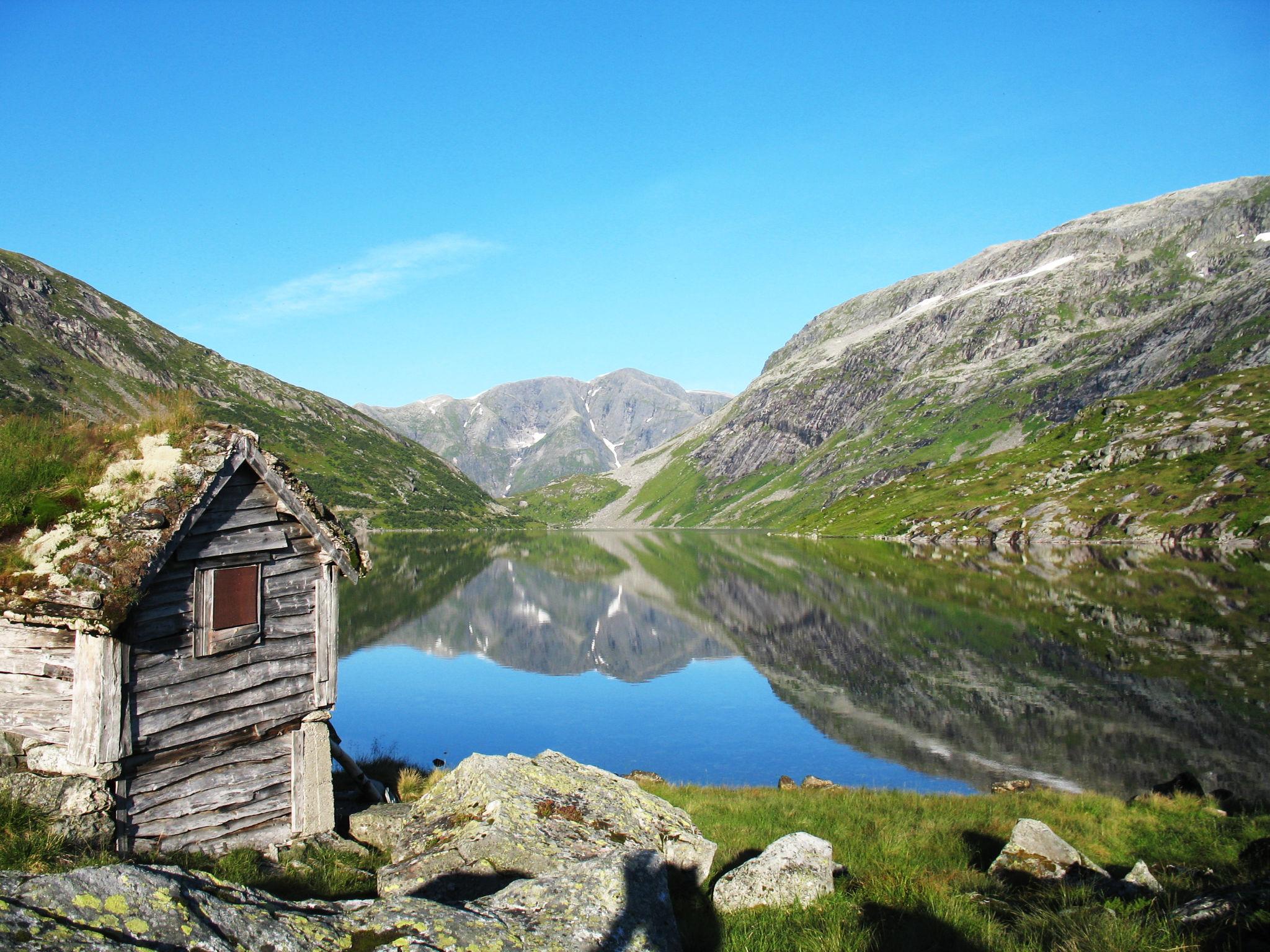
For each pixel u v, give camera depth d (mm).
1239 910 9750
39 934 5613
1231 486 157375
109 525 13680
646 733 46656
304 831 15922
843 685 59781
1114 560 131000
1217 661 60094
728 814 22547
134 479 14500
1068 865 15398
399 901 8062
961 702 52844
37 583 12828
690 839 14828
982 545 179125
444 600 111375
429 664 66625
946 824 21594
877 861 17219
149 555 13484
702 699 56219
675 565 181375
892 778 37688
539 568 175125
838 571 144875
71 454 15312
